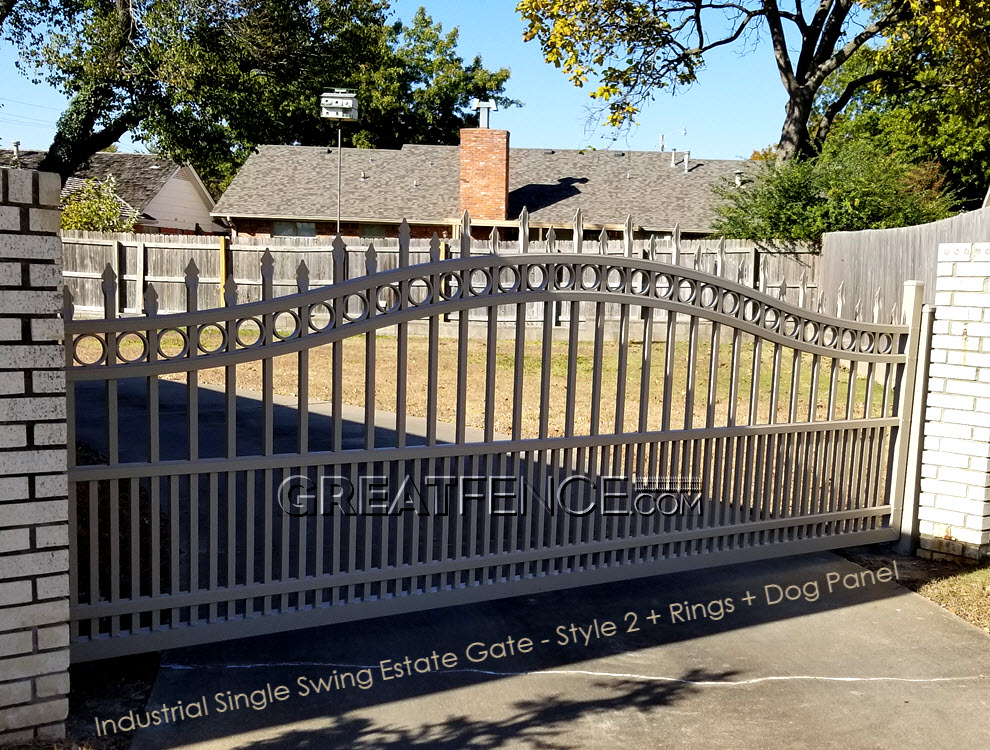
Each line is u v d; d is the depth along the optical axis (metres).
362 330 4.27
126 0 10.55
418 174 30.94
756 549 5.83
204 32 11.03
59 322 3.29
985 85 20.91
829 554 6.25
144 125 11.34
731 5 22.48
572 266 4.81
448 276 4.50
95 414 9.59
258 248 18.19
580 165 31.91
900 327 6.19
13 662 3.31
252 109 12.13
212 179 46.62
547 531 5.81
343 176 30.84
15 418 3.23
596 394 5.00
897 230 13.57
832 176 18.52
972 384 5.97
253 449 8.13
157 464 3.87
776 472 5.83
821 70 23.36
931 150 31.34
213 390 11.52
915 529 6.30
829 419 6.05
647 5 20.56
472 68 45.66
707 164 31.94
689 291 5.25
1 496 3.22
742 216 18.89
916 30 21.42
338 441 4.30
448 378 12.95
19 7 10.63
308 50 12.55
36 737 3.40
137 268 18.98
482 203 28.14
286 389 11.73
